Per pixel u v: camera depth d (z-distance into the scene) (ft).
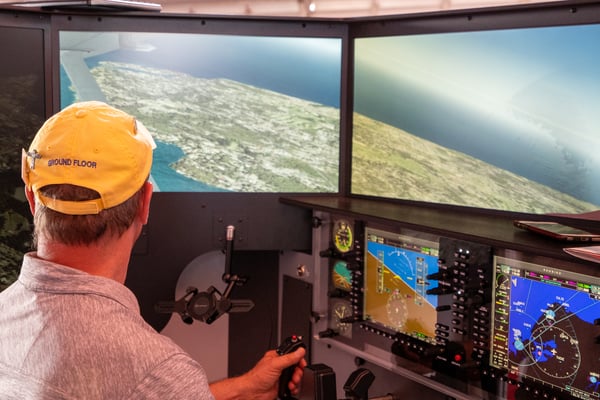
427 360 7.72
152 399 3.53
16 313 3.72
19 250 9.15
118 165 3.78
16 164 9.05
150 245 9.32
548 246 5.99
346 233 8.69
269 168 9.36
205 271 10.19
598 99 6.92
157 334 3.80
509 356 6.70
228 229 8.71
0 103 8.91
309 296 9.47
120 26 8.98
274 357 5.21
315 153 9.37
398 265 7.99
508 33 7.55
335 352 9.20
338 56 9.22
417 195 8.64
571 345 6.12
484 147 7.89
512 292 6.60
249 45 9.12
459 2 8.76
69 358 3.50
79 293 3.65
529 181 7.53
